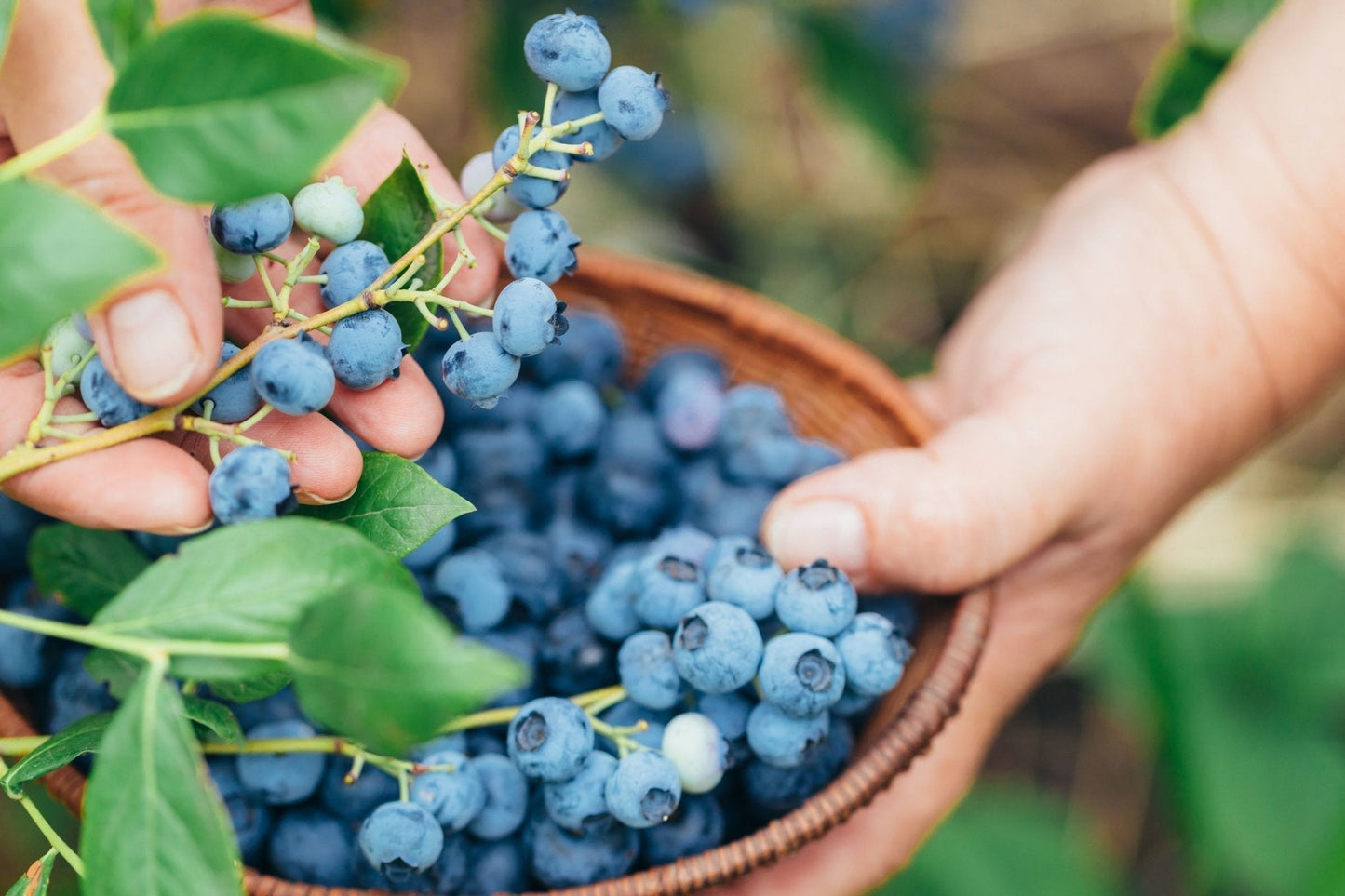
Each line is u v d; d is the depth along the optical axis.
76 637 0.34
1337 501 0.80
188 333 0.38
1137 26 0.94
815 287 0.84
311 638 0.33
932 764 0.53
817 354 0.52
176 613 0.34
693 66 0.77
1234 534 0.78
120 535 0.43
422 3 0.78
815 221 0.86
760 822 0.46
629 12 0.68
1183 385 0.53
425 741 0.33
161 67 0.33
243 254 0.39
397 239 0.41
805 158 0.87
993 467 0.48
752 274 0.84
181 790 0.34
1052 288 0.54
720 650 0.42
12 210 0.32
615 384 0.53
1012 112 0.94
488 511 0.49
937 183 0.91
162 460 0.39
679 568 0.44
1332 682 0.67
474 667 0.32
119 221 0.37
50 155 0.33
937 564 0.47
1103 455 0.50
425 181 0.40
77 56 0.38
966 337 0.57
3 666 0.46
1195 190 0.54
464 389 0.39
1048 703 0.79
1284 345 0.54
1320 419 0.84
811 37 0.72
